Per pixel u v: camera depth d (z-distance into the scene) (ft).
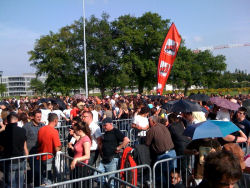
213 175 6.25
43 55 133.39
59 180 16.40
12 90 443.73
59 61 126.00
